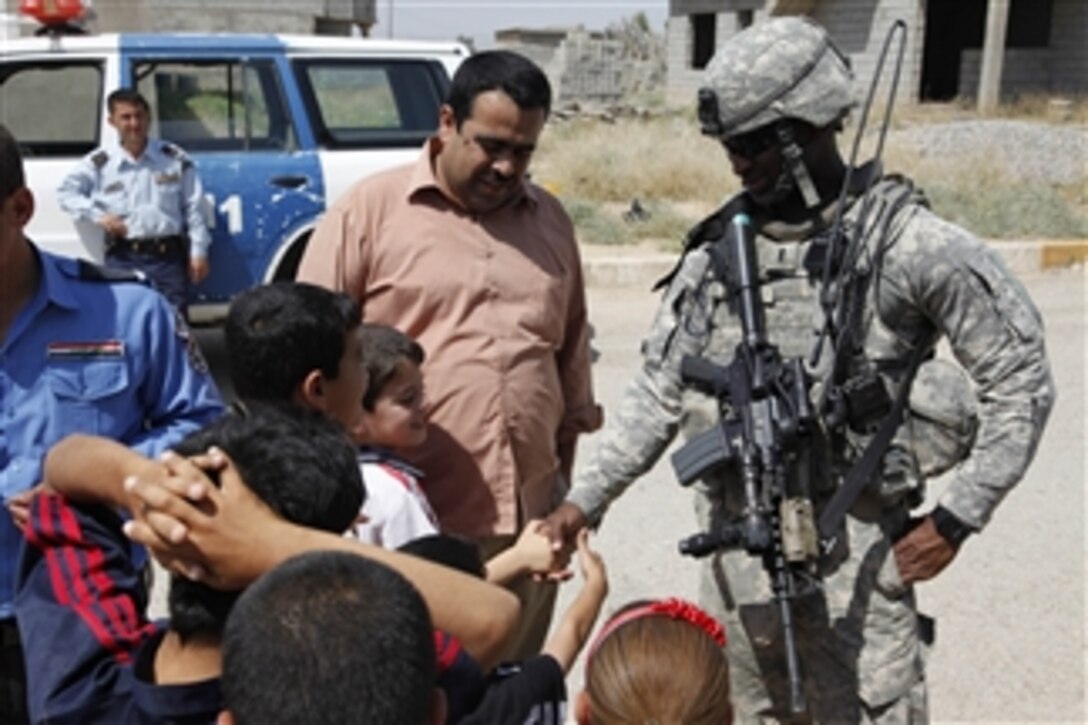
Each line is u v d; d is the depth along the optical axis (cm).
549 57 3669
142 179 635
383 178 289
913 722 246
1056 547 479
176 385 242
